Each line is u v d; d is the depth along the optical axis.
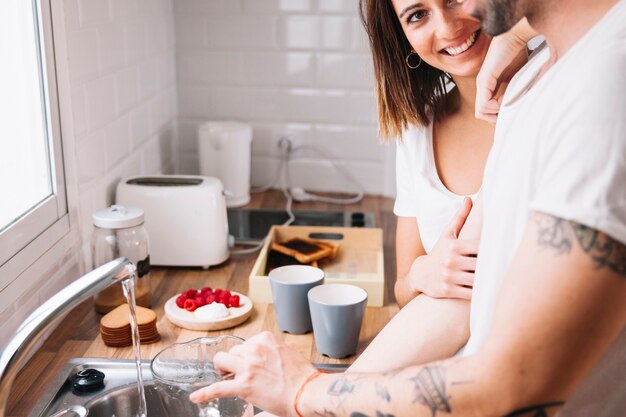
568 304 0.73
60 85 1.69
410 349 1.22
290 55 2.66
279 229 2.19
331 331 1.54
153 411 1.44
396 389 0.85
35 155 1.64
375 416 0.87
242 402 1.23
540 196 0.76
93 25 1.91
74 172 1.75
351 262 2.07
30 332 0.96
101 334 1.61
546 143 0.77
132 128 2.25
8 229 1.44
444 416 0.82
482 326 0.89
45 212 1.62
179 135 2.77
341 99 2.68
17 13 1.55
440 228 1.55
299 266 1.75
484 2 0.83
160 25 2.51
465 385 0.79
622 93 0.73
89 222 1.90
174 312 1.72
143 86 2.35
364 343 1.64
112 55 2.06
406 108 1.51
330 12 2.60
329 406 0.92
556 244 0.73
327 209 2.57
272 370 0.99
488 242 0.88
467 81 1.43
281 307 1.66
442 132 1.55
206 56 2.68
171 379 1.29
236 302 1.75
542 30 0.83
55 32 1.67
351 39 2.62
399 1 1.30
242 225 2.36
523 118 0.83
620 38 0.75
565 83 0.77
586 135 0.73
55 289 1.68
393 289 1.91
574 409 0.87
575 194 0.73
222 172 2.52
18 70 1.56
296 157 2.75
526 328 0.75
